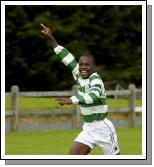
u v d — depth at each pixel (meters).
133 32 66.75
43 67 61.56
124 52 66.25
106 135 17.53
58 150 26.28
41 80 62.03
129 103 38.97
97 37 64.62
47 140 30.39
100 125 17.50
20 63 60.84
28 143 29.00
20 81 61.44
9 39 60.62
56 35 62.88
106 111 17.67
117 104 47.19
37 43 61.38
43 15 62.22
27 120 40.41
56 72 62.34
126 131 34.72
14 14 60.31
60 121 41.44
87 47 64.44
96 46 65.12
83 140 17.52
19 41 60.97
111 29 65.44
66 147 27.42
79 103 16.66
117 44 66.19
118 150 17.78
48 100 46.25
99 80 17.42
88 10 64.44
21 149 26.56
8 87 61.31
